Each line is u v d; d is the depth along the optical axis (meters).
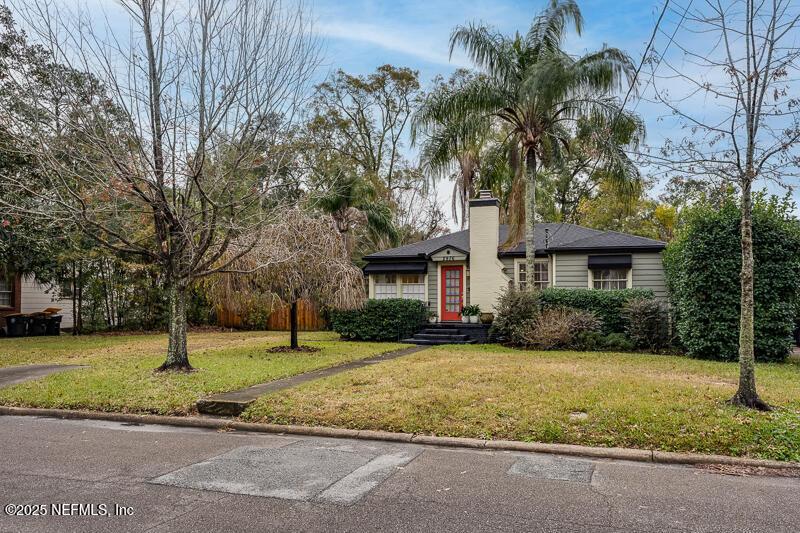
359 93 32.47
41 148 9.39
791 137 6.86
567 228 20.62
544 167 18.36
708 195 7.81
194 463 5.54
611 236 19.02
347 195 24.20
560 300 16.36
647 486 4.87
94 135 8.90
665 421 6.38
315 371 10.87
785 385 8.72
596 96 15.91
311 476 5.11
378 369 10.51
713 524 4.04
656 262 17.66
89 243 18.53
